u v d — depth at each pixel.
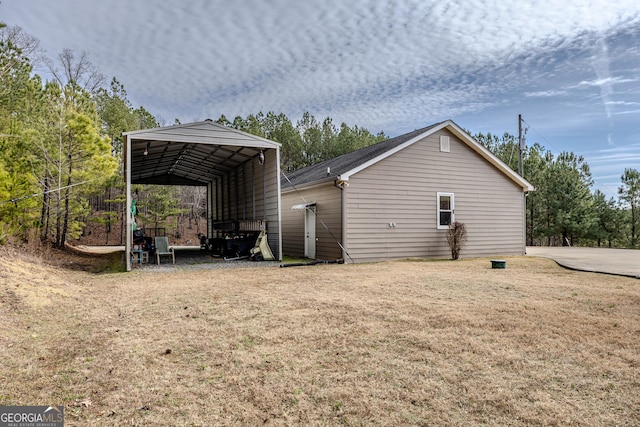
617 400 2.78
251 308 5.51
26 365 3.47
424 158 13.21
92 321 4.93
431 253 13.26
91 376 3.26
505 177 14.80
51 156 13.94
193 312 5.33
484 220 14.29
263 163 13.83
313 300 5.98
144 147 12.91
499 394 2.88
